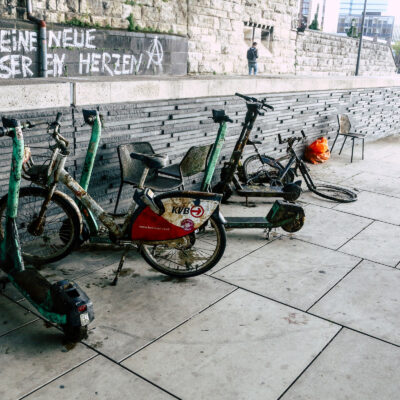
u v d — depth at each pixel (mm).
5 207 3609
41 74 6594
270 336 2979
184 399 2402
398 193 6410
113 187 4801
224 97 5895
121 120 4656
